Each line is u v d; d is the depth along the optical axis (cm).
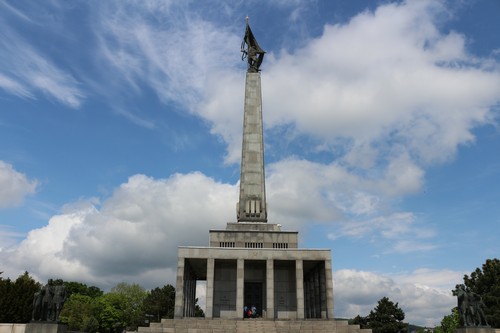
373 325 7688
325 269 4625
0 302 5916
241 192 5394
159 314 10931
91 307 12100
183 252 4600
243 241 5016
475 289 6688
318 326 3997
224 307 4822
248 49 6134
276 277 5031
